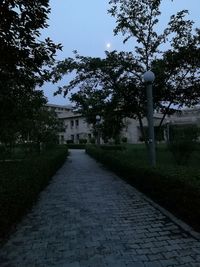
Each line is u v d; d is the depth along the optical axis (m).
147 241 4.25
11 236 4.61
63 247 4.11
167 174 5.82
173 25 10.07
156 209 6.05
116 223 5.17
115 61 10.36
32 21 4.10
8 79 5.03
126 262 3.57
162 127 14.57
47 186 9.30
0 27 3.89
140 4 10.44
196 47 9.74
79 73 10.92
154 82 9.93
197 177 5.22
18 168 7.64
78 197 7.53
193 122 29.16
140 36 10.58
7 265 3.60
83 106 11.91
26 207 5.92
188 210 4.80
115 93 10.84
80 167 15.54
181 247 3.98
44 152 16.47
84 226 5.05
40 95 8.24
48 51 4.60
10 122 7.73
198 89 10.20
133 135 41.41
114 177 11.06
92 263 3.58
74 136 52.78
